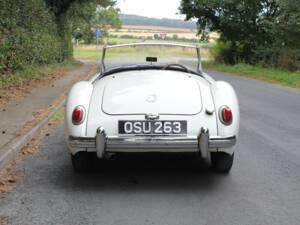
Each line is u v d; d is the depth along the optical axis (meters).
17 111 6.58
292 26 17.16
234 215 3.04
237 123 3.58
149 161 4.27
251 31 22.92
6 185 3.59
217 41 26.05
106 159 4.29
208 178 3.80
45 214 3.03
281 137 5.42
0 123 5.66
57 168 4.06
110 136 3.45
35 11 13.23
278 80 13.94
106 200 3.29
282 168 4.11
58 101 7.71
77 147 3.49
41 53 13.49
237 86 12.05
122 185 3.61
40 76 11.70
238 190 3.53
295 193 3.47
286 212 3.10
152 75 3.93
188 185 3.62
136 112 3.49
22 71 10.66
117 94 3.63
